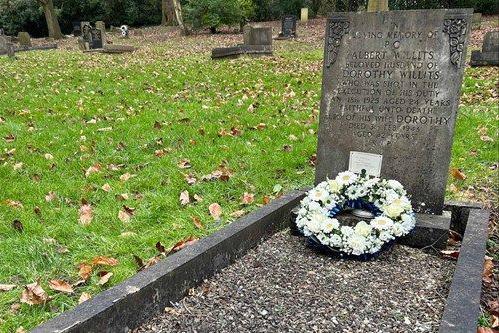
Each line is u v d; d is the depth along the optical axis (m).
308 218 3.52
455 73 3.53
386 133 3.82
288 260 3.37
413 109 3.70
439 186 3.73
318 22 29.33
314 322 2.63
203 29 28.17
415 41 3.60
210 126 6.59
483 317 2.75
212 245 3.10
